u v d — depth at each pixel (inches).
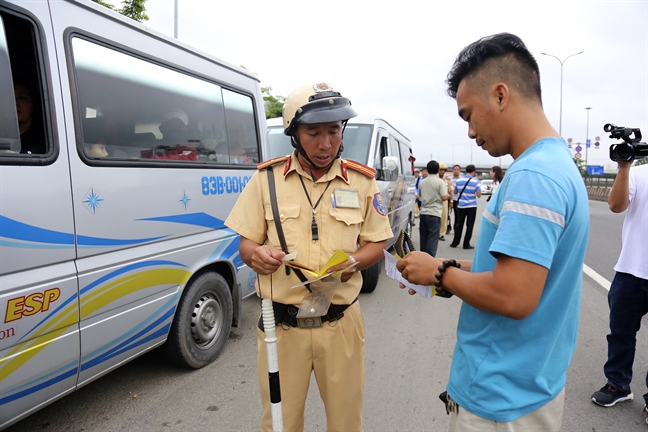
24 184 78.5
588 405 115.0
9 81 78.7
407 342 156.1
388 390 122.6
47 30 85.5
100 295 94.2
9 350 77.2
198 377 129.1
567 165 45.8
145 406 113.7
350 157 201.6
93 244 92.1
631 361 113.0
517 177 45.3
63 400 116.2
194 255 124.2
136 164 104.3
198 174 126.6
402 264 54.5
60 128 86.0
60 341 86.1
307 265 68.3
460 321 55.6
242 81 154.9
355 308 73.7
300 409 73.8
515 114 49.3
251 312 186.9
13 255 76.4
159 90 115.6
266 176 71.1
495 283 44.1
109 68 100.3
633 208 107.5
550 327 48.5
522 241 42.7
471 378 51.5
